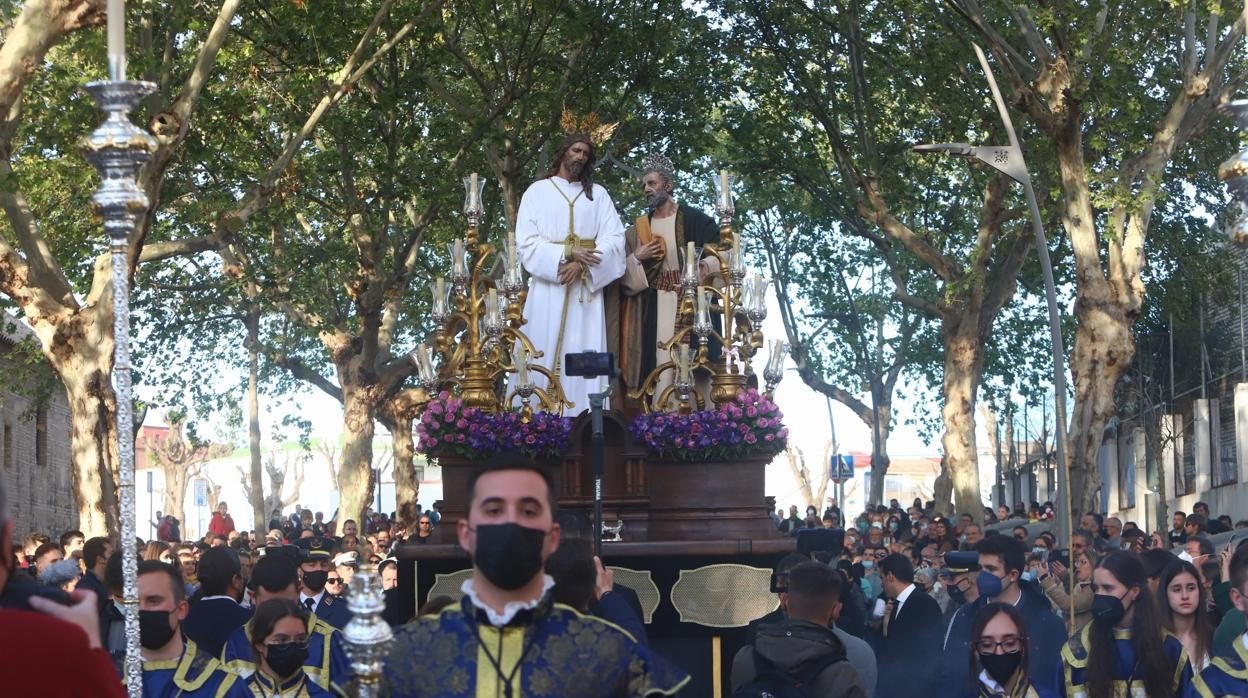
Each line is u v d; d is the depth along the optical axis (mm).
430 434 12586
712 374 12992
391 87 26703
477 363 12859
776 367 12695
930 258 30297
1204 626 7438
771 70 31359
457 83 31922
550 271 13203
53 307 18969
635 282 13562
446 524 12672
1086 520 22172
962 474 31266
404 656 4336
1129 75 25141
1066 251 34094
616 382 13375
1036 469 60031
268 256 34469
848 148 31219
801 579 7289
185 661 6719
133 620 5684
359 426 33344
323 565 10984
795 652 7121
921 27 29109
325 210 33781
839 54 31250
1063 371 19719
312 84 24625
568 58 28812
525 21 28141
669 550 12070
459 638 4344
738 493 12602
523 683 4285
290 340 39438
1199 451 38875
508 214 27875
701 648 12156
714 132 33594
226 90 23766
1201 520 21703
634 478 12547
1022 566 9750
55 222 26141
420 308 39344
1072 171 24828
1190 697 7008
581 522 7285
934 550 17516
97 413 18969
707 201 39906
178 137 18641
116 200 5715
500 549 4270
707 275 13672
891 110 32469
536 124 28969
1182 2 23172
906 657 10188
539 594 4402
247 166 27031
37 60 16188
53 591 3797
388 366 33625
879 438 41375
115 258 5742
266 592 8156
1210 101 24750
